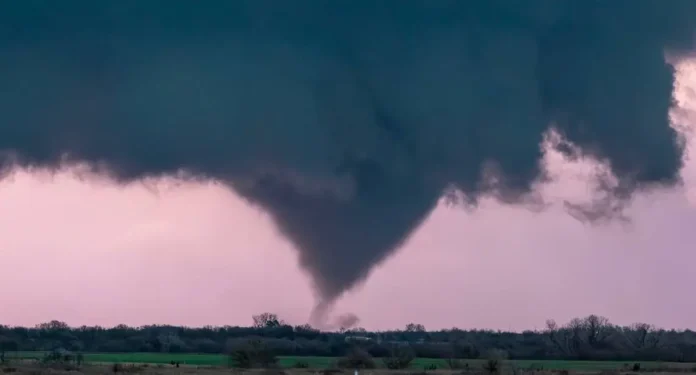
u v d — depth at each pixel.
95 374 192.38
